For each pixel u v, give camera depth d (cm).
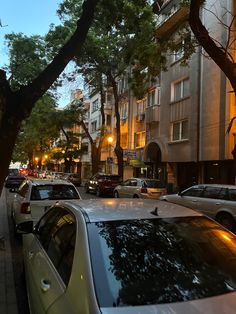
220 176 2289
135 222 361
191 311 261
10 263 813
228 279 310
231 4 2130
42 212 1012
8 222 1398
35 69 2817
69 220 402
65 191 1061
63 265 348
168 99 2858
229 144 2136
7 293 621
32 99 727
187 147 2547
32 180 1130
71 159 5322
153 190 2133
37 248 468
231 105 2138
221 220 1378
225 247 352
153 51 1622
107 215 370
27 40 2895
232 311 263
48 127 4666
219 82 2230
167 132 2853
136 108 3628
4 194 2723
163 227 360
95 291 279
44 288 344
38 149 8056
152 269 309
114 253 318
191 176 2648
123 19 1313
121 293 280
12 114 712
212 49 1258
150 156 3117
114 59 2986
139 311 260
